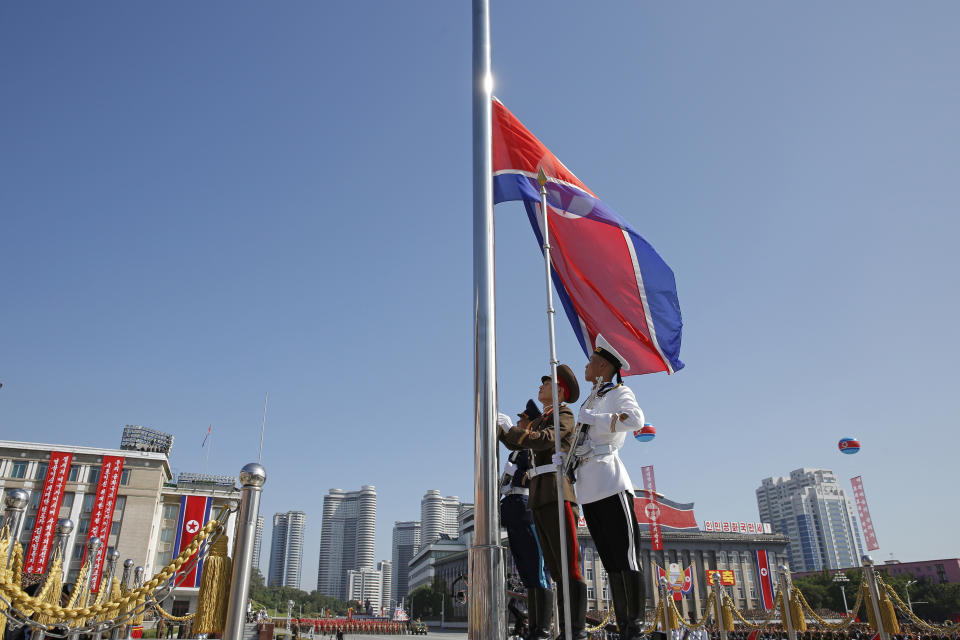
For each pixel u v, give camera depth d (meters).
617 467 5.79
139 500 66.69
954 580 98.56
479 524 5.07
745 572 89.62
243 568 5.03
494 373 5.59
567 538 5.77
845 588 87.75
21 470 64.75
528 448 5.88
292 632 72.12
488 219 6.23
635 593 5.43
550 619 6.78
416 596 131.88
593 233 8.87
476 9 7.27
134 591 5.28
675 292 8.78
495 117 8.95
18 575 7.60
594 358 6.44
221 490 73.94
